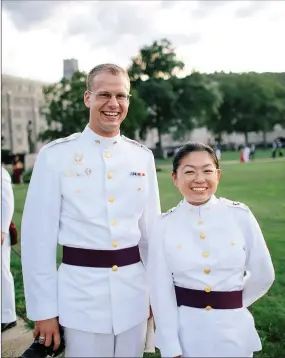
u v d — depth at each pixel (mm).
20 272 5004
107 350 2271
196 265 2152
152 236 2297
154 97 30141
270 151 28859
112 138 2375
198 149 2219
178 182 2256
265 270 2248
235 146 32875
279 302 3955
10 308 3744
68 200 2281
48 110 27594
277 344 3289
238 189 10688
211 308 2135
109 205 2271
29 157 19078
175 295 2229
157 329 2195
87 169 2305
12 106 30422
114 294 2229
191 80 31141
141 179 2408
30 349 2322
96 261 2240
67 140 2381
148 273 2273
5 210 3564
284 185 11117
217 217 2234
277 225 6652
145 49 29766
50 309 2271
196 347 2123
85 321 2207
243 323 2162
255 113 32906
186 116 31281
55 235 2309
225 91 32469
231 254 2158
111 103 2254
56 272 2326
